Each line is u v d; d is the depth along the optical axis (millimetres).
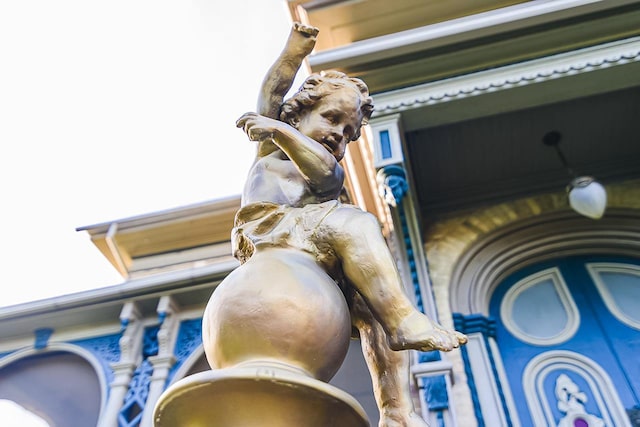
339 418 673
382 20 4648
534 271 4727
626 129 4602
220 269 5250
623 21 3984
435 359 3703
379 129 4082
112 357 5227
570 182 4605
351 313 893
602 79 3938
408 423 785
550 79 3945
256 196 936
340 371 4336
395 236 4273
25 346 5605
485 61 4188
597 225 4719
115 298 5477
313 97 1029
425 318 727
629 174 4859
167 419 682
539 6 3992
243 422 637
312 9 4582
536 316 4414
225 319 718
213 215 6430
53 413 5047
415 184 5020
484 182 5043
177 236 6586
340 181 975
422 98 4113
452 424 3303
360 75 4230
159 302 5348
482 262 4668
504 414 3648
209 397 638
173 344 5121
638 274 4469
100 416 4703
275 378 620
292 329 695
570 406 3791
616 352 3996
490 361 3986
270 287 723
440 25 4137
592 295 4406
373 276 765
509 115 4441
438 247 4746
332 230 816
